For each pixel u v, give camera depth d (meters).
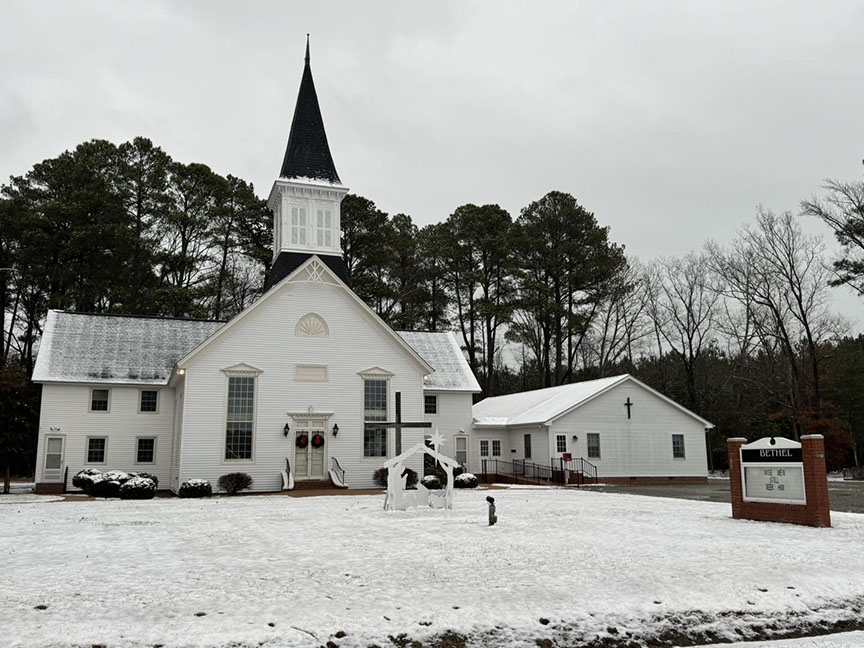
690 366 54.47
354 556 11.83
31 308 52.25
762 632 8.48
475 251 59.31
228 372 31.45
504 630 8.00
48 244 47.84
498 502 23.55
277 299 32.78
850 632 8.48
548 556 11.80
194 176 52.88
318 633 7.61
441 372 41.72
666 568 10.80
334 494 29.08
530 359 72.62
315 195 38.69
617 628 8.29
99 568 10.77
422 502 21.28
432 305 60.69
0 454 30.30
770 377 50.84
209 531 15.41
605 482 37.75
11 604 8.53
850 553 12.30
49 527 16.42
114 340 35.75
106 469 32.94
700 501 24.36
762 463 17.66
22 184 50.97
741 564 11.19
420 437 34.22
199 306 50.19
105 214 49.19
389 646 7.51
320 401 32.72
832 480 41.62
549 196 59.75
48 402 32.38
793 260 46.25
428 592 9.24
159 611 8.27
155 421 34.19
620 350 61.72
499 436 42.16
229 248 54.91
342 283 33.81
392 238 56.72
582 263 58.50
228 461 30.91
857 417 52.12
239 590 9.28
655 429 39.41
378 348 34.16
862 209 41.75
